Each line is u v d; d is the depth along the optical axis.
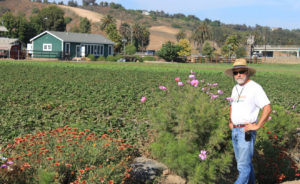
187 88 6.24
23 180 4.59
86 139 5.72
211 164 5.54
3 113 10.05
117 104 12.59
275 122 7.23
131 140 7.88
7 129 8.38
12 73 22.91
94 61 49.34
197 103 5.67
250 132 5.27
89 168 4.84
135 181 5.89
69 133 6.17
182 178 5.88
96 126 8.74
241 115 5.30
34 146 5.46
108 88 16.48
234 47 98.19
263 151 6.81
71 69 28.72
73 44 50.28
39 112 10.39
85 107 11.68
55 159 4.97
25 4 185.75
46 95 13.78
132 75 24.91
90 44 52.28
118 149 5.73
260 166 6.75
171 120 5.73
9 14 86.56
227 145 5.91
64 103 12.24
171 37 179.12
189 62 64.31
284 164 6.80
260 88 5.23
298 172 6.98
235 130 5.38
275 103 14.02
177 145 5.46
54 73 24.36
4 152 5.88
